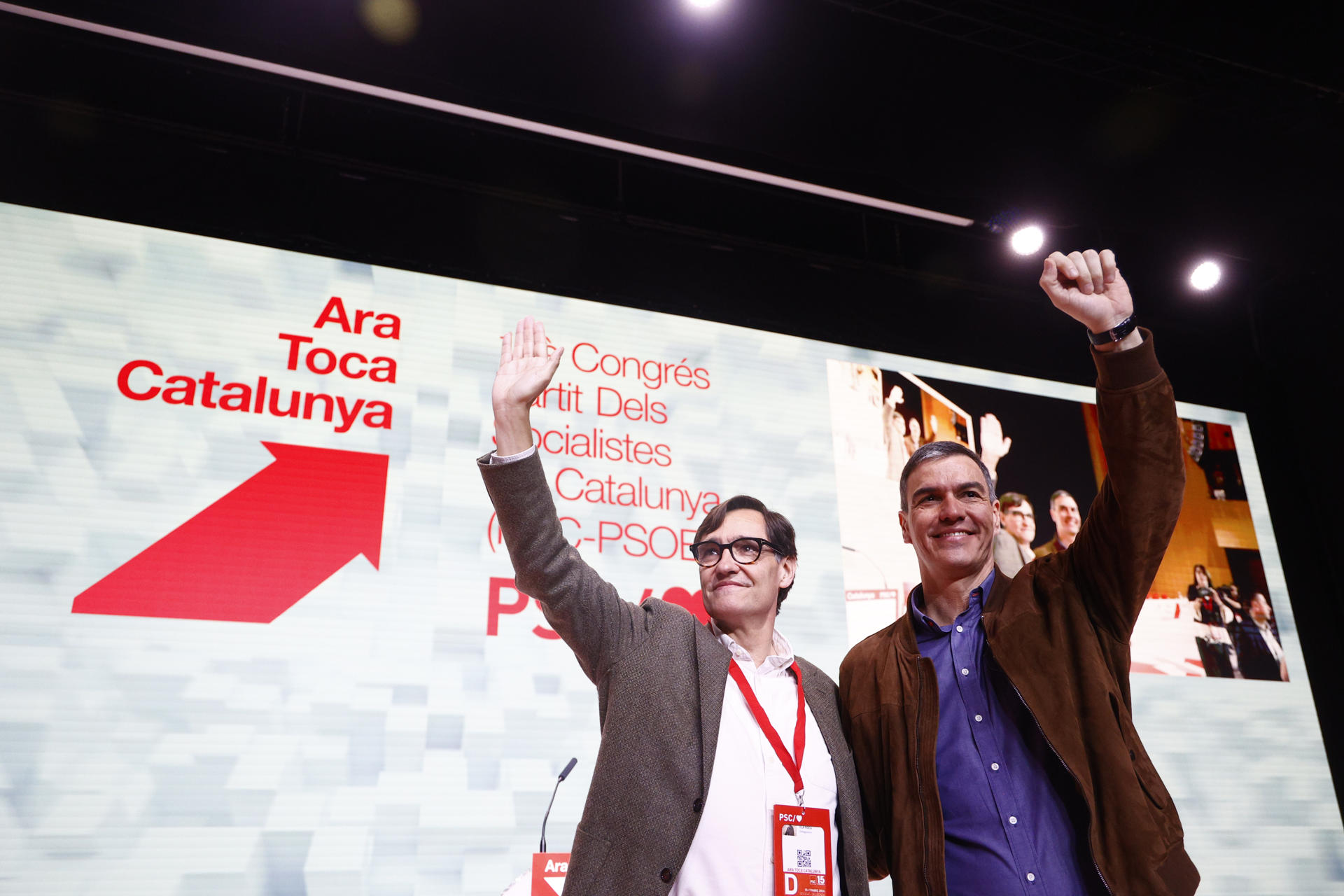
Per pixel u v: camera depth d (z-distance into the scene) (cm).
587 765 346
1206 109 409
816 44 361
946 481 182
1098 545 165
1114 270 159
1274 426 525
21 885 284
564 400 395
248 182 387
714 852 153
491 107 409
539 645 356
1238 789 427
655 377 414
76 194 360
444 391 380
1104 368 159
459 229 414
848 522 419
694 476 404
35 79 364
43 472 323
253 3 331
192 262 364
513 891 255
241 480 343
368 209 401
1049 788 159
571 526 378
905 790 166
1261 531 489
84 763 299
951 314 490
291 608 333
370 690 332
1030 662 165
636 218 438
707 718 158
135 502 329
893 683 176
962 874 158
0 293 338
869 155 405
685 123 385
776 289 461
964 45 371
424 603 348
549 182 432
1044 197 433
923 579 187
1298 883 419
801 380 438
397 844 318
